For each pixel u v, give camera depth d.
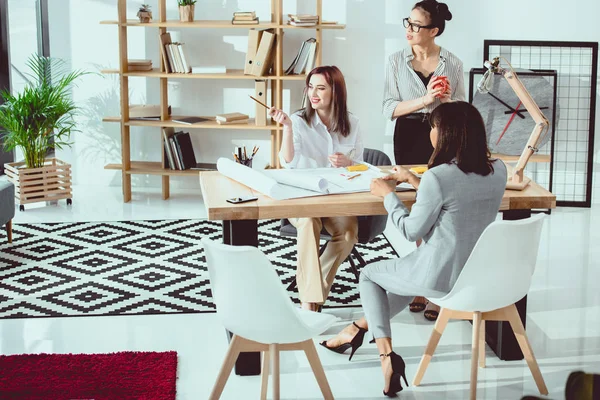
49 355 3.52
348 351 3.68
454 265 2.99
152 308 4.14
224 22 6.12
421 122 4.66
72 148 6.74
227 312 2.70
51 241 5.23
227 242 3.66
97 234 5.39
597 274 4.74
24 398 3.11
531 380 3.38
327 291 3.79
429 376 3.42
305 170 3.71
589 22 6.24
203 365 3.50
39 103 5.89
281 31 5.95
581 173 6.44
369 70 6.39
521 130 6.13
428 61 4.61
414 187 3.24
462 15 6.25
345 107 4.04
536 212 6.20
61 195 6.09
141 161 6.62
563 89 6.33
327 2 6.29
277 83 6.00
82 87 6.60
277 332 2.67
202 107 6.55
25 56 6.87
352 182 3.49
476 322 3.04
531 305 4.24
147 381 3.29
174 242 5.24
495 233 2.80
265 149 6.59
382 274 3.19
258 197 3.29
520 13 6.23
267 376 3.05
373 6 6.28
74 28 6.49
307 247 3.67
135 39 6.46
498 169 3.04
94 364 3.44
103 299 4.25
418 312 4.15
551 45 6.22
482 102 6.12
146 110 6.24
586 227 5.77
